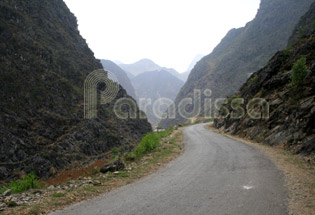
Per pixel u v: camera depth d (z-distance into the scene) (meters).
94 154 48.62
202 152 13.88
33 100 46.38
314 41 19.52
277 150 12.74
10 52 48.75
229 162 10.37
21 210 4.92
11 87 43.41
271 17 189.12
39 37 64.94
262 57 158.88
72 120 51.44
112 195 6.04
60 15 88.81
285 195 5.64
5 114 38.81
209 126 50.59
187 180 7.45
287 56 23.22
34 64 53.19
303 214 4.51
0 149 33.97
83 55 84.56
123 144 60.88
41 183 7.68
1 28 50.84
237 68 172.38
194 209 4.86
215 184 6.86
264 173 8.03
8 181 30.50
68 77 64.38
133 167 9.93
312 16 57.66
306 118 12.17
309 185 6.40
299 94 15.09
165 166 10.13
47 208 5.07
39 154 37.66
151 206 5.09
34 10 72.25
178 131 37.72
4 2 59.84
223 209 4.84
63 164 39.22
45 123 45.09
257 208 4.86
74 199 5.71
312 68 15.00
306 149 10.75
